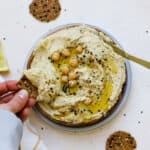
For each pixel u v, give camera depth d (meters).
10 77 0.85
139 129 0.81
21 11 0.87
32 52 0.83
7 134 0.75
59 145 0.82
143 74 0.83
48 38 0.81
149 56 0.83
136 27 0.85
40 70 0.80
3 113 0.76
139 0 0.86
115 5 0.86
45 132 0.82
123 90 0.81
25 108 0.80
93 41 0.81
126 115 0.82
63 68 0.80
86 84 0.80
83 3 0.86
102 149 0.81
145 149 0.80
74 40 0.81
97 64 0.80
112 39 0.83
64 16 0.86
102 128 0.82
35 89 0.81
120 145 0.81
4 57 0.85
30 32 0.86
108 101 0.79
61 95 0.80
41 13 0.87
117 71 0.80
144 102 0.82
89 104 0.79
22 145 0.82
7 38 0.86
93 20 0.86
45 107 0.81
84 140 0.81
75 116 0.79
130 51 0.84
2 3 0.87
